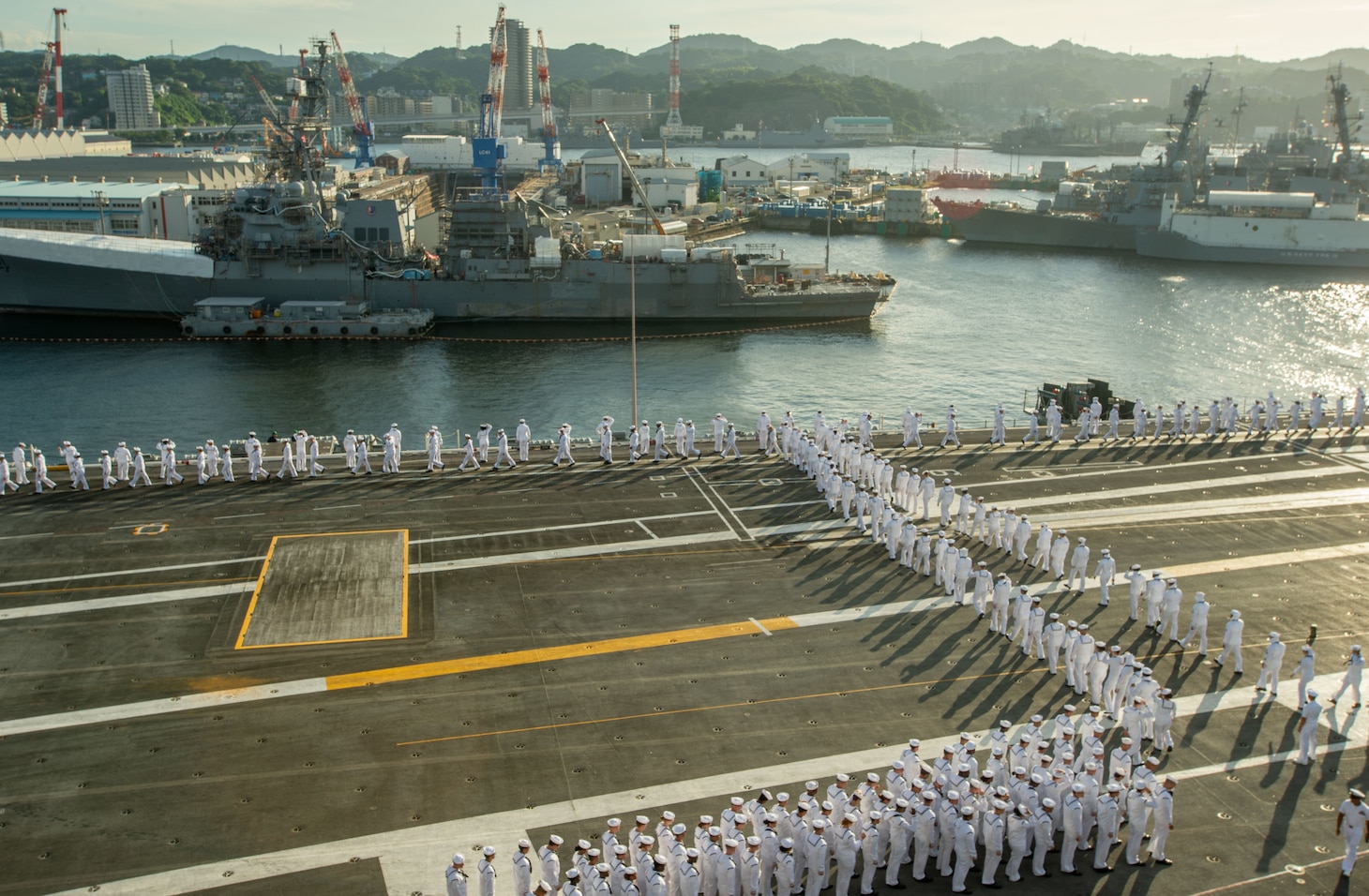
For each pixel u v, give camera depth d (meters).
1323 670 40.00
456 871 25.73
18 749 33.53
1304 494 59.34
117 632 41.25
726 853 26.84
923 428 76.31
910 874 29.33
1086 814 29.77
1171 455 66.31
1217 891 28.45
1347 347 121.38
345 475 60.25
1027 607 40.91
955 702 37.34
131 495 56.47
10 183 183.75
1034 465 64.25
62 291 128.00
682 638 41.53
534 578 46.75
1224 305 146.62
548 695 37.25
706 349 120.25
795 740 34.72
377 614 43.09
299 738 34.47
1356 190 195.12
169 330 125.44
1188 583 47.75
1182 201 199.25
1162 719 34.19
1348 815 28.45
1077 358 116.19
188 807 30.89
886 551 50.78
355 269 128.00
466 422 91.31
